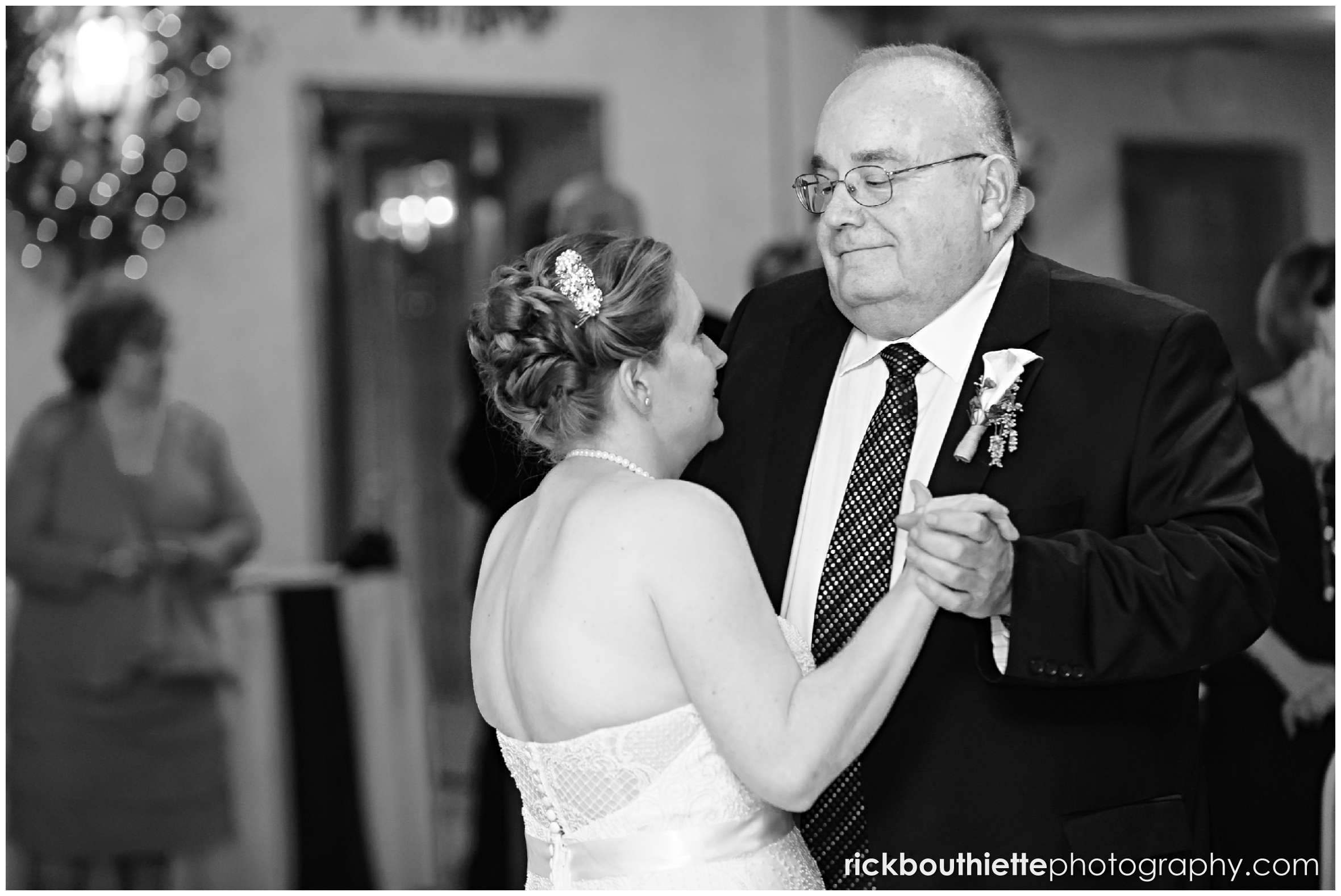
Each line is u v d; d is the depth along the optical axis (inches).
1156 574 83.4
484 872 188.4
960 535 79.4
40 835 190.9
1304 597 145.0
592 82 263.0
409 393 275.3
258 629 195.9
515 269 88.2
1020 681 84.7
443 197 277.6
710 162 266.7
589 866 83.7
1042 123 277.0
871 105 91.5
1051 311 93.4
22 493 197.5
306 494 256.5
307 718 196.1
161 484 201.8
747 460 102.2
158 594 194.1
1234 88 285.7
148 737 192.1
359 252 271.1
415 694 203.0
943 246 91.4
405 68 256.1
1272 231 289.1
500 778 188.1
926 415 95.0
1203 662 85.6
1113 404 89.2
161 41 237.9
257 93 250.1
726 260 267.4
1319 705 145.1
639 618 80.6
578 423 86.7
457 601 279.7
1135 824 88.6
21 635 193.3
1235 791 146.3
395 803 199.0
